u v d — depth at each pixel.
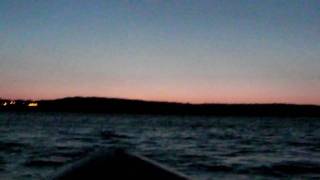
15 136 64.12
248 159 35.06
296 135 86.31
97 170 3.60
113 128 106.19
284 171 27.20
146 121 186.88
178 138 67.88
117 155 3.81
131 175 3.56
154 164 3.76
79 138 62.31
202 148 47.12
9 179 21.58
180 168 28.23
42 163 28.27
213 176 24.69
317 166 29.94
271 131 107.00
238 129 116.19
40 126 106.31
